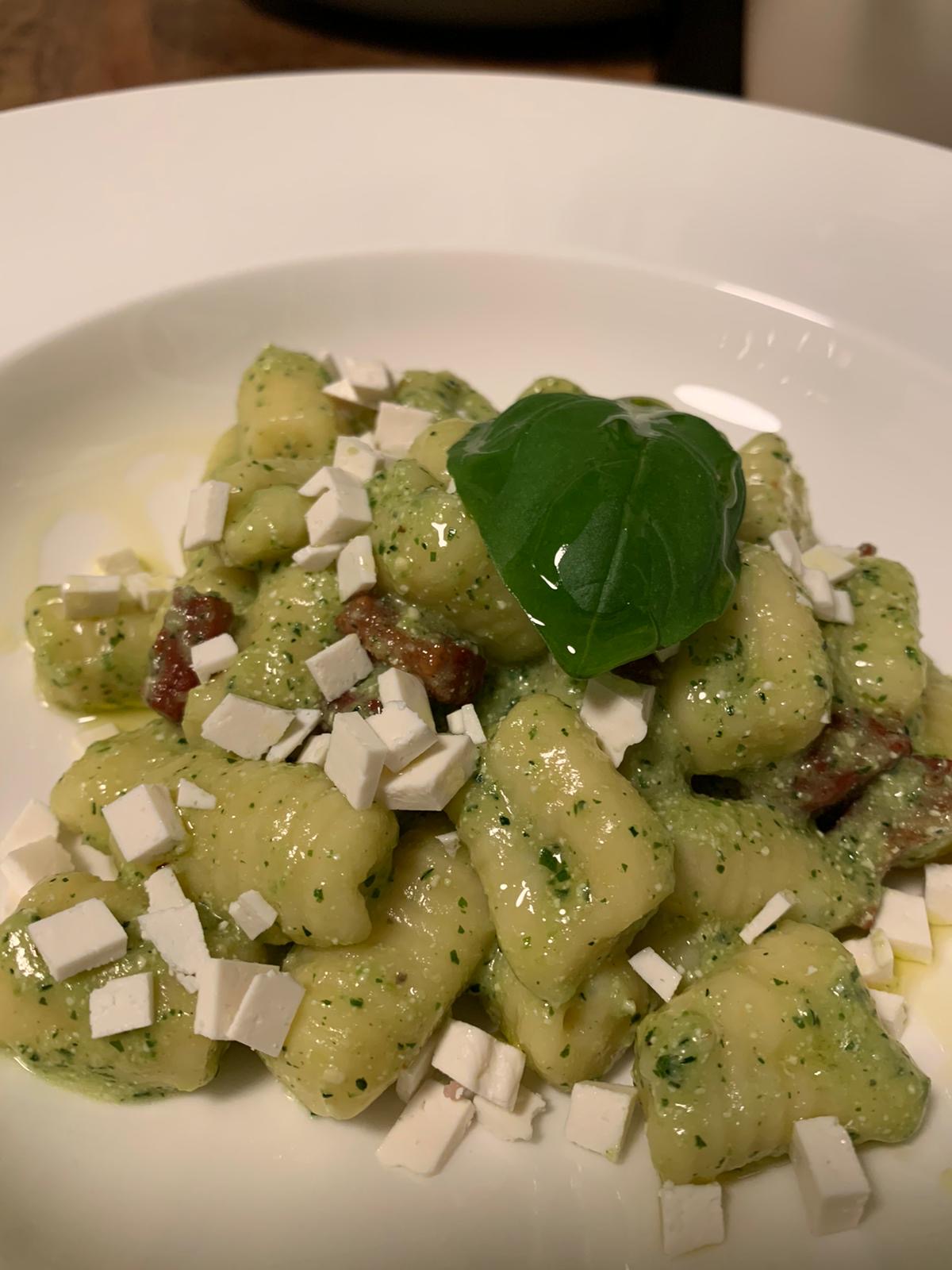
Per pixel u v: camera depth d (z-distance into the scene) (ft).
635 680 0.39
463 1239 0.36
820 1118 0.35
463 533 0.39
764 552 0.40
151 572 0.56
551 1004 0.35
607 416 0.36
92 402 0.59
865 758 0.41
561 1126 0.38
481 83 0.68
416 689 0.39
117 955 0.36
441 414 0.52
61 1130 0.37
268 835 0.36
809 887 0.40
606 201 0.65
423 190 0.66
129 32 0.86
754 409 0.62
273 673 0.42
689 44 0.88
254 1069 0.39
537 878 0.35
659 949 0.38
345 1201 0.36
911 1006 0.41
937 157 0.65
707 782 0.42
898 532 0.57
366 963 0.35
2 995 0.35
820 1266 0.34
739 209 0.65
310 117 0.67
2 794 0.47
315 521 0.43
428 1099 0.37
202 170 0.65
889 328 0.61
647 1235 0.35
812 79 0.84
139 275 0.62
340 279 0.64
